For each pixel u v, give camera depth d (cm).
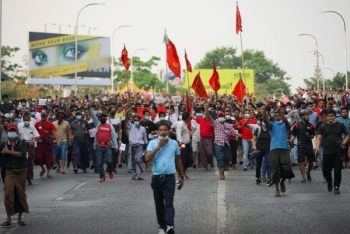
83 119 3105
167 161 1577
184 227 1661
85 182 2656
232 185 2453
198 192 2262
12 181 1744
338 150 2183
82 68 10150
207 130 3038
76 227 1700
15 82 9669
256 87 17350
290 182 2514
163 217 1609
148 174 2936
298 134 2527
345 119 2811
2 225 1728
